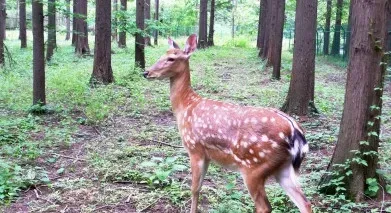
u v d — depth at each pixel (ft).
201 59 79.77
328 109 38.04
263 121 13.69
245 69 66.85
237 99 41.70
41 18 33.88
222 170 22.30
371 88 18.22
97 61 47.67
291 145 13.44
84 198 18.78
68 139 27.25
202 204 18.26
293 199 13.67
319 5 120.67
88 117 32.68
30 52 79.66
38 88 34.47
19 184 19.76
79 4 79.10
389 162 22.86
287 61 77.66
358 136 18.38
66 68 59.52
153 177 20.16
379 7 17.75
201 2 108.58
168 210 17.80
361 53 18.08
